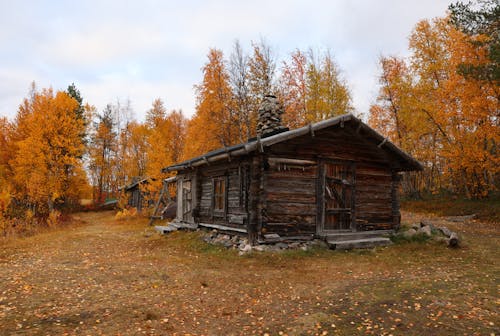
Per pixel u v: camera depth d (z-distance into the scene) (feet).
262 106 45.62
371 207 42.29
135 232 55.83
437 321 15.75
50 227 62.23
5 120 103.19
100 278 24.93
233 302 19.60
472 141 68.85
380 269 27.53
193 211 49.88
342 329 15.24
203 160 43.24
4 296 20.26
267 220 34.91
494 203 68.85
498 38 56.95
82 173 91.20
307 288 22.22
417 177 106.22
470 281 22.75
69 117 82.84
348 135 40.88
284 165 36.14
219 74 81.76
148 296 20.61
